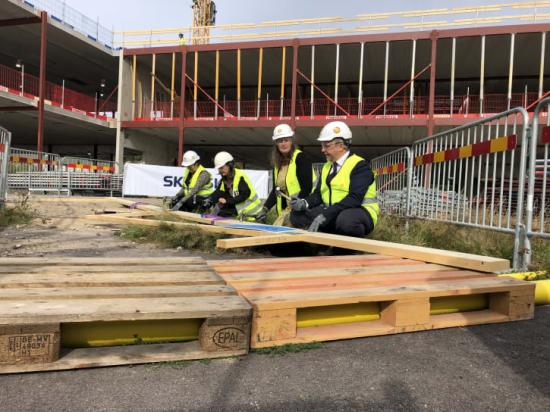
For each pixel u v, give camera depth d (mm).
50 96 19531
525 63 19281
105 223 7445
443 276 2855
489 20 15992
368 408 1665
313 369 1973
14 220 7113
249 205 6371
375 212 4531
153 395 1713
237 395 1733
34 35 19297
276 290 2379
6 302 1942
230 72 22344
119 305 1949
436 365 2049
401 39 16719
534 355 2189
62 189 16156
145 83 22141
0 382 1762
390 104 22266
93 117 20750
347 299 2277
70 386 1756
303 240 4102
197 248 5082
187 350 1997
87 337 1975
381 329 2371
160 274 2584
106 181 16938
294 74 17891
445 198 5945
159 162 23531
